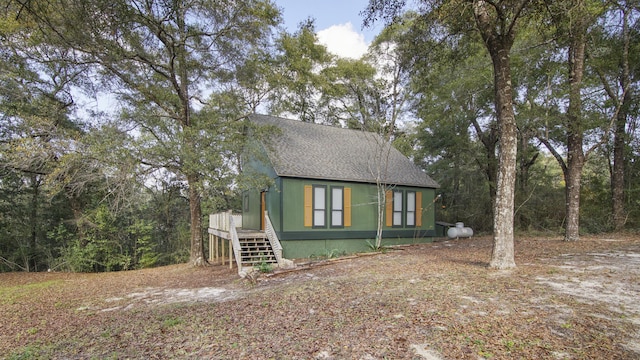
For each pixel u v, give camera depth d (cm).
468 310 495
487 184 2016
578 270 693
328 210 1343
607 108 1413
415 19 897
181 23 1128
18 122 1355
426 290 613
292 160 1360
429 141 2086
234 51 1263
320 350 408
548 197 1836
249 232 1384
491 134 1819
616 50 1281
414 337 421
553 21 779
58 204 1789
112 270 1741
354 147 1672
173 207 2259
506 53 750
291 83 1684
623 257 816
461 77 1570
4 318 710
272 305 612
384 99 1523
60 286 1100
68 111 1565
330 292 663
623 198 1518
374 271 856
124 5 888
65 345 500
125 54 1098
